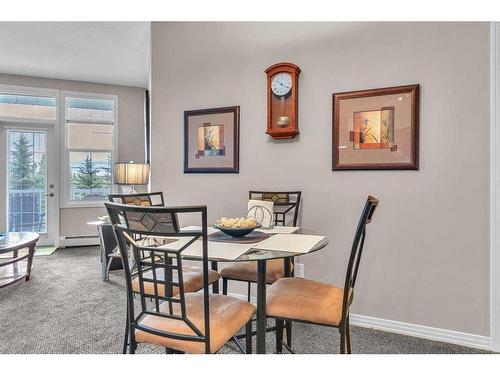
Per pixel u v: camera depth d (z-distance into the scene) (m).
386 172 2.31
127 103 5.47
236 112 2.81
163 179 3.15
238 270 2.12
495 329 2.04
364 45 2.37
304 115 2.57
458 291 2.13
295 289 1.67
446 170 2.15
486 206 2.06
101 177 5.33
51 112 5.04
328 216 2.50
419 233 2.23
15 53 4.08
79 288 3.14
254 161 2.76
